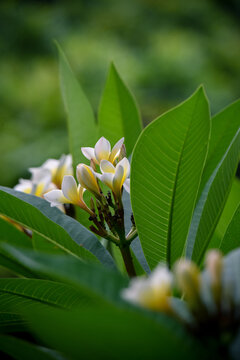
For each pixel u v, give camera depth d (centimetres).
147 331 74
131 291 75
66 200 100
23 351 88
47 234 101
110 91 124
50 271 74
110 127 125
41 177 115
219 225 124
